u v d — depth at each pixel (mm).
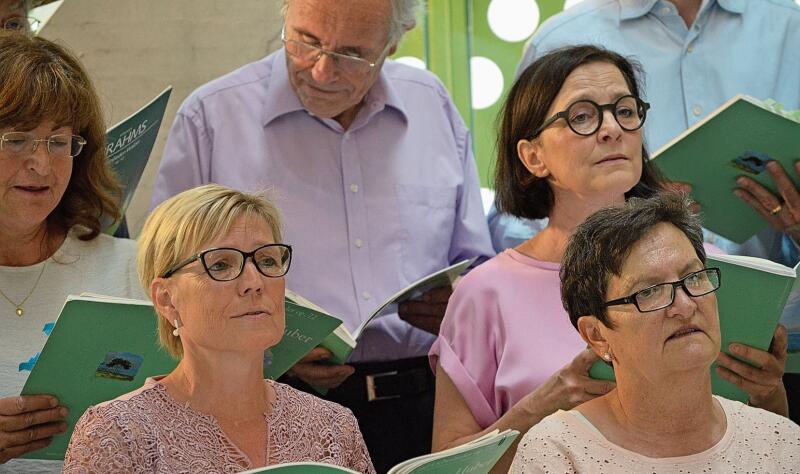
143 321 4465
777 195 5566
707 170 5512
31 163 4906
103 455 3930
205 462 4059
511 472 4348
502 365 5211
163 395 4156
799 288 4777
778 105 5570
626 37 6805
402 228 6352
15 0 6172
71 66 5125
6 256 5137
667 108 6715
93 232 5332
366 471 4438
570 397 4777
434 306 6000
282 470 3516
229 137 6340
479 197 6711
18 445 4594
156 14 8055
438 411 5367
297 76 6066
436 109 6691
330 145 6371
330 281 6199
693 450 4238
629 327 4160
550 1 8320
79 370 4559
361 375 6164
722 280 4500
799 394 6031
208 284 4121
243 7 8062
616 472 4199
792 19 6750
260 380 4316
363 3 5902
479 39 8383
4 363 4973
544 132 5285
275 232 4328
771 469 4230
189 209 4203
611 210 4348
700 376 4168
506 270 5398
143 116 5656
